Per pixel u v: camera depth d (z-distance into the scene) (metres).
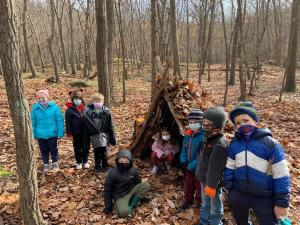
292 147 7.05
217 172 3.43
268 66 33.16
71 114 6.11
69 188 5.53
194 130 4.46
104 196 4.82
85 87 17.58
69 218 4.68
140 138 6.38
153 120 6.04
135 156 6.62
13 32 3.27
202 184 3.93
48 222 4.61
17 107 3.47
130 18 28.72
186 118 5.36
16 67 3.36
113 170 4.95
